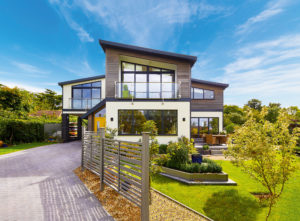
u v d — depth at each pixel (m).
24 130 13.88
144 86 10.52
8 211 3.41
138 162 3.20
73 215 3.27
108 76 10.10
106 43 9.89
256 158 3.74
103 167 4.54
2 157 8.50
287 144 3.63
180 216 3.48
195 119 14.07
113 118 9.93
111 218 3.16
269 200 3.59
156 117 9.97
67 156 8.76
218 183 5.36
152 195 4.55
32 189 4.51
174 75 11.13
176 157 6.38
